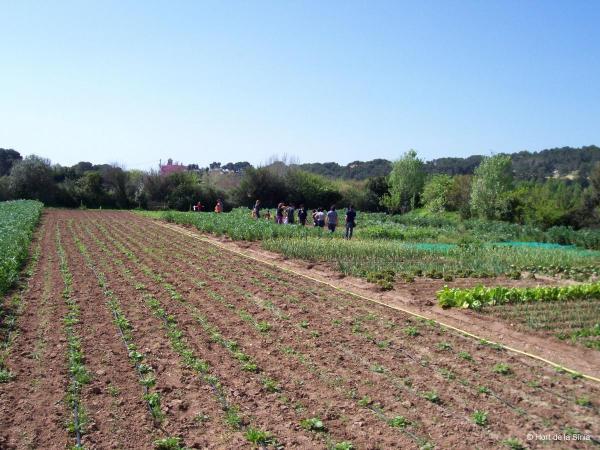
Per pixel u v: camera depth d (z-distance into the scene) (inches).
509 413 292.7
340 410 298.2
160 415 290.0
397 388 327.9
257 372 354.0
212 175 3088.1
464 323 472.1
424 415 291.4
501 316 490.3
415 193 2461.9
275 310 514.0
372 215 1918.1
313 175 2768.2
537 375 349.4
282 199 2576.3
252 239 1101.7
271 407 302.0
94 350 394.0
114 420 285.7
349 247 916.0
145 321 471.2
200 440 265.4
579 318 482.0
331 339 423.2
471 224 1546.5
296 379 342.0
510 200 1769.2
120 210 2437.3
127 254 882.1
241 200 2561.5
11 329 440.5
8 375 338.6
